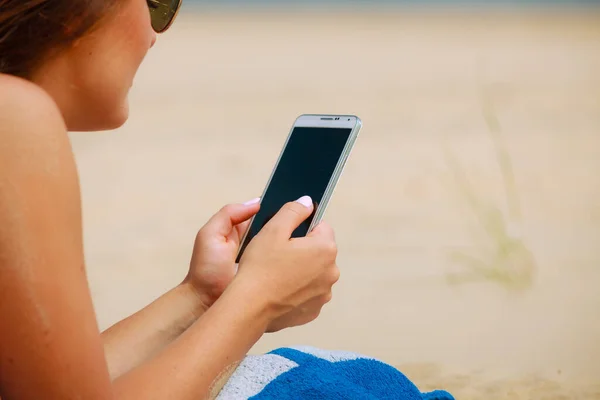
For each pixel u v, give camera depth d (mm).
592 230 7875
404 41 34000
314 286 2109
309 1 88938
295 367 2145
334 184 2408
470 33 37125
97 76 1886
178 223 8508
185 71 24688
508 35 35125
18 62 1828
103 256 7320
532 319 5457
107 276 6676
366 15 59281
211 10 68688
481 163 11312
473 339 5098
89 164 11695
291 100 18547
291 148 2623
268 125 15078
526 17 49781
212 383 1910
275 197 2539
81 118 1950
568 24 41281
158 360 1866
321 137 2557
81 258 1711
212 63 26797
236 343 1955
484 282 6246
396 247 7336
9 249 1596
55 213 1641
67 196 1669
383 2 85312
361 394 2055
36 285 1610
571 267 6629
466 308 5699
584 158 11578
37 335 1622
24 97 1642
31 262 1606
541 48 29047
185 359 1870
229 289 2012
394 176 10469
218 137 13805
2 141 1602
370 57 28016
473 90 19172
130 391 1796
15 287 1602
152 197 9703
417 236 7703
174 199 9594
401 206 8930
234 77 23156
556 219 8328
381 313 5602
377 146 12586
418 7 74562
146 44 1983
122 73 1938
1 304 1607
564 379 4395
